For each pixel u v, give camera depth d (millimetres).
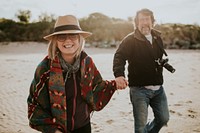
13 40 34625
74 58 2818
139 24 3814
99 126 5656
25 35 35656
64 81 2736
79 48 2803
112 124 5762
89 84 2840
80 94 2834
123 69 3721
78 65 2781
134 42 3793
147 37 3877
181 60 17125
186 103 7145
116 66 3713
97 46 31703
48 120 2709
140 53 3771
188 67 13914
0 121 6055
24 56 20375
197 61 16516
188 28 36281
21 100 7812
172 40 33312
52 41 2770
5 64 15438
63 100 2688
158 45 3852
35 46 30906
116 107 6984
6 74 12133
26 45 31469
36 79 2723
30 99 2781
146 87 3797
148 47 3768
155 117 3953
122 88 3170
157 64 3793
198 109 6594
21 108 7043
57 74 2688
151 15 3820
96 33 35062
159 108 3859
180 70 12922
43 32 35781
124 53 3789
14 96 8242
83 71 2791
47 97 2742
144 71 3764
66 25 2750
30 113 2752
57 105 2682
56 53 2750
